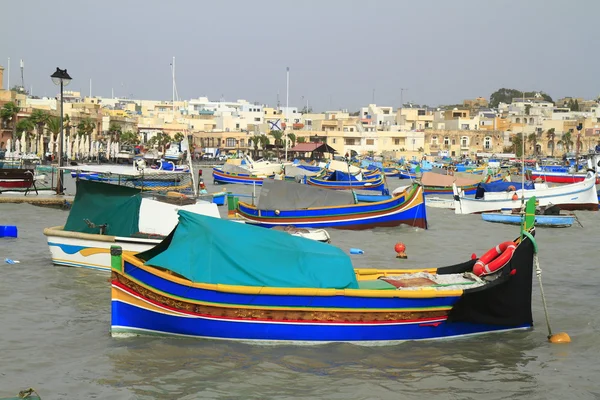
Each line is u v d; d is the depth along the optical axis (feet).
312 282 54.70
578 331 61.36
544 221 138.31
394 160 490.90
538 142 556.51
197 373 49.26
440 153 537.24
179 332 54.19
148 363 50.65
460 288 57.88
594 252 106.83
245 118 641.40
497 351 55.88
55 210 145.18
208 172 373.40
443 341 57.72
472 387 48.78
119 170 141.08
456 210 164.35
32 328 58.29
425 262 94.48
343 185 223.92
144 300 53.83
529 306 60.49
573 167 331.77
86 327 58.59
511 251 59.93
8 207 145.69
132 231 81.35
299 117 653.71
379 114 630.33
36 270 79.92
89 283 73.92
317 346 54.75
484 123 591.78
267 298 53.31
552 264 95.91
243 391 46.75
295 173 262.47
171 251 55.06
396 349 55.31
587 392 48.37
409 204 126.62
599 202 195.52
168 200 100.73
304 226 123.34
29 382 47.29
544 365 53.21
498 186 182.70
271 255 55.11
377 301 54.70
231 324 53.67
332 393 46.93
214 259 54.34
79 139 395.14
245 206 125.08
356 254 100.01
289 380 48.70
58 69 140.77
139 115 638.53
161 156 366.63
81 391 46.09
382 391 47.55
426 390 48.01
